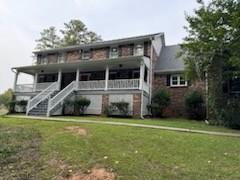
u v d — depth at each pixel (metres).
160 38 22.78
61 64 19.61
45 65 20.23
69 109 18.44
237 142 7.47
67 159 5.80
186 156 5.85
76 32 36.31
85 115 17.92
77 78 19.72
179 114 18.09
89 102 18.28
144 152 6.14
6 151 6.56
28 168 5.48
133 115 16.83
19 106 21.11
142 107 16.81
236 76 14.34
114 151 6.23
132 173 4.84
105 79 19.59
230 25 12.59
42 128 9.71
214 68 14.34
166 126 11.08
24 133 8.67
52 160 5.83
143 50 20.27
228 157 5.82
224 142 7.36
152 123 12.13
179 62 19.88
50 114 16.73
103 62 18.31
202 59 14.29
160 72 19.69
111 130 8.86
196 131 9.88
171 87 19.12
